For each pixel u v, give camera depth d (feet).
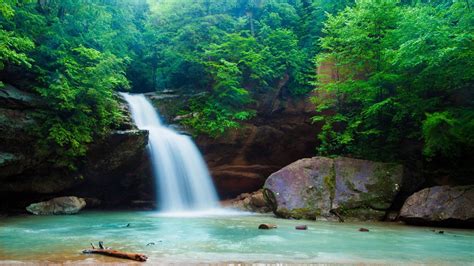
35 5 60.18
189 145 74.08
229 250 25.34
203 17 89.66
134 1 100.78
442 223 43.16
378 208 49.96
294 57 82.33
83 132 56.54
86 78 57.36
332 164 54.95
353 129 64.49
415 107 56.34
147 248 25.95
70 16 63.46
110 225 42.27
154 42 93.20
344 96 69.92
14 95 51.24
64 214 55.52
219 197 77.87
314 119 69.92
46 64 57.21
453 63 48.98
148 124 74.33
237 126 74.59
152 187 70.44
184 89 83.05
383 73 58.34
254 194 71.36
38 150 53.47
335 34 71.56
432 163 60.64
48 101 54.75
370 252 25.68
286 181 54.65
